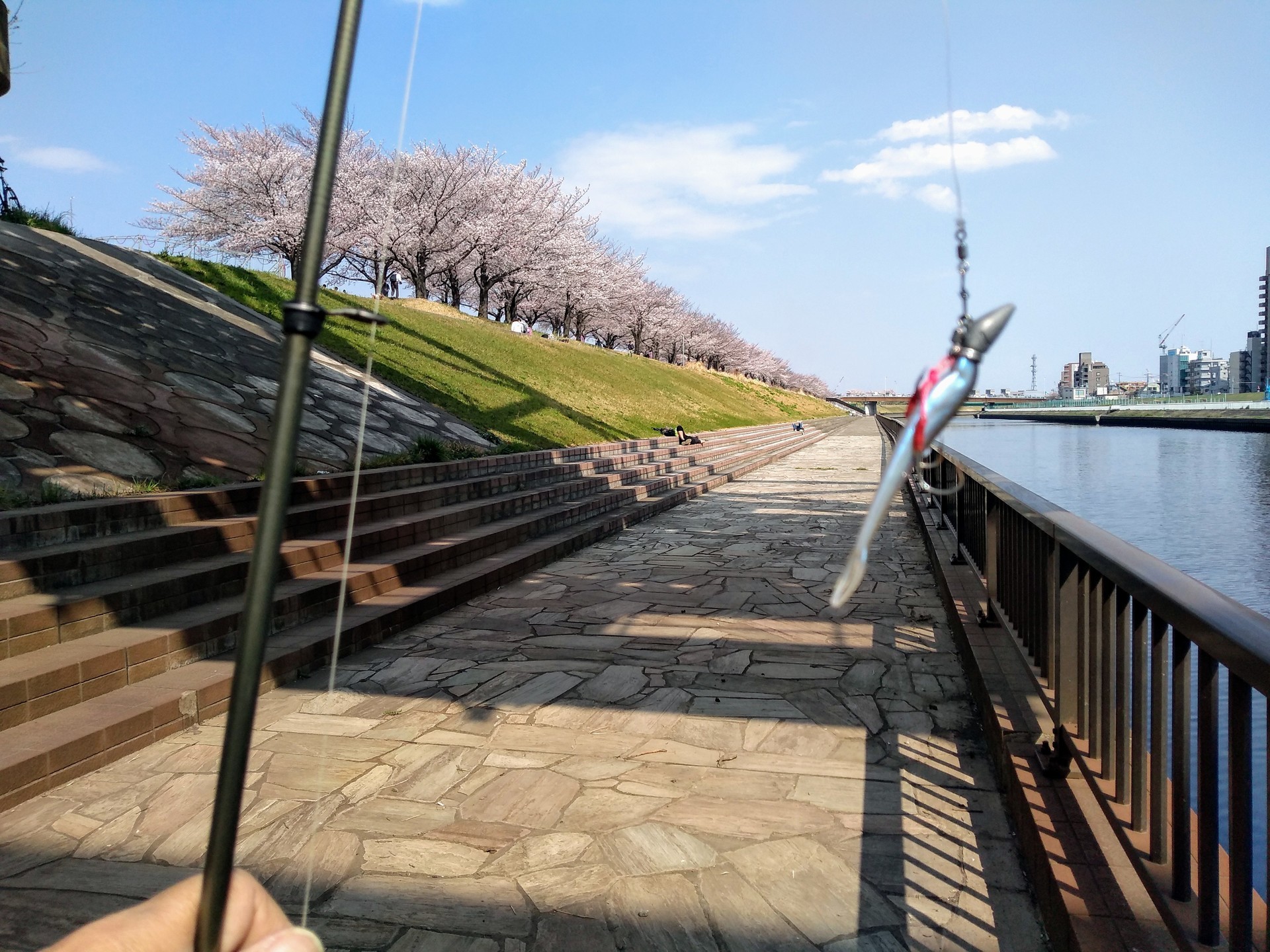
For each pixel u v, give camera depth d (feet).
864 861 10.37
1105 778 9.29
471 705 15.78
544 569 28.91
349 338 48.08
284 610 18.54
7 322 27.48
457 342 64.18
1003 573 16.79
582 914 9.42
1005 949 8.66
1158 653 7.37
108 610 15.88
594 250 128.88
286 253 78.84
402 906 9.58
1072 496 70.90
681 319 196.24
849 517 40.81
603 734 14.42
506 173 101.71
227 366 32.58
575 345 105.40
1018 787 10.67
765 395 212.84
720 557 30.55
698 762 13.26
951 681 16.75
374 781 12.66
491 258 98.94
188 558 19.29
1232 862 5.86
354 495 3.86
